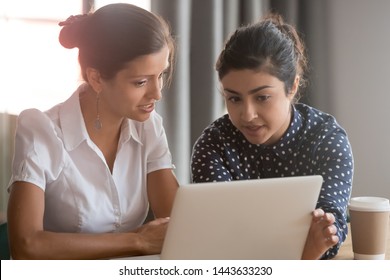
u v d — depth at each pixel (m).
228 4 4.22
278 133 2.31
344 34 4.32
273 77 2.06
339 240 2.02
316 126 2.35
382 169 4.27
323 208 2.05
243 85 2.06
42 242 1.95
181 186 1.60
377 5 4.20
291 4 4.32
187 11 4.04
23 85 3.79
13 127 3.76
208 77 4.11
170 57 2.18
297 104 2.41
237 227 1.69
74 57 3.88
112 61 2.00
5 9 3.71
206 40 4.10
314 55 4.37
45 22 3.85
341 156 2.24
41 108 3.86
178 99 3.99
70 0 3.88
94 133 2.23
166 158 2.40
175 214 1.63
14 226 1.99
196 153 2.39
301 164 2.34
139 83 2.03
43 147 2.12
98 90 2.10
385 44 4.20
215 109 4.12
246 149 2.37
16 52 3.76
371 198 2.06
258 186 1.66
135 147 2.34
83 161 2.20
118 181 2.28
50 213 2.22
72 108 2.21
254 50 2.05
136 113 2.08
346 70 4.33
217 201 1.64
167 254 1.69
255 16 4.26
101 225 2.24
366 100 4.29
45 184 2.14
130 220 2.31
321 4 4.36
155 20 2.04
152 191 2.37
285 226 1.74
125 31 1.99
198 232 1.67
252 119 2.10
